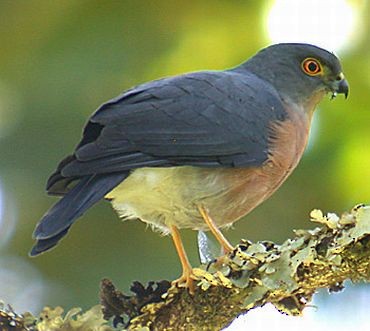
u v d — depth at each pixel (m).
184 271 9.20
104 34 13.04
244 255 8.75
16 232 13.58
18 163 13.27
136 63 12.95
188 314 9.03
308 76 11.85
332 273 8.55
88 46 13.04
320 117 12.58
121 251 13.47
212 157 10.51
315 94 11.89
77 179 10.13
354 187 12.62
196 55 12.84
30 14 13.44
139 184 10.23
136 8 13.07
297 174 12.70
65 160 10.05
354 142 12.50
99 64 12.98
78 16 13.16
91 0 13.18
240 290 8.84
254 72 11.91
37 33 13.41
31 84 13.26
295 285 8.63
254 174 10.79
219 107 10.71
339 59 12.42
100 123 10.17
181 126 10.38
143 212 10.55
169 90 10.57
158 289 9.31
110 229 13.49
